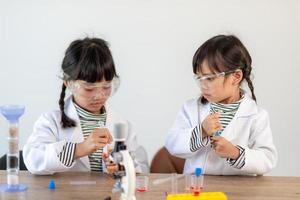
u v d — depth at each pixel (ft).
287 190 4.60
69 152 4.91
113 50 8.31
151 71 8.33
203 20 8.18
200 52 5.24
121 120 5.87
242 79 5.47
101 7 8.22
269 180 4.99
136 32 8.25
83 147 4.90
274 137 8.36
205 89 5.28
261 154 5.20
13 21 8.27
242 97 5.69
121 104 8.41
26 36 8.30
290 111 8.30
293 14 8.10
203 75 5.20
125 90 8.40
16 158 4.58
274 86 8.27
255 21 8.15
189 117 5.78
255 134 5.57
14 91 8.41
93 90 5.17
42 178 4.96
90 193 4.44
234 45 5.27
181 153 5.44
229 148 5.01
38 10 8.23
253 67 8.27
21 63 8.36
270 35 8.16
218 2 8.13
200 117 5.71
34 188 4.59
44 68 8.35
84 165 5.50
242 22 8.16
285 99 8.29
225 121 5.58
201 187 4.66
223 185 4.76
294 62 8.20
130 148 5.71
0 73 8.41
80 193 4.44
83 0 8.21
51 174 5.11
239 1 8.12
